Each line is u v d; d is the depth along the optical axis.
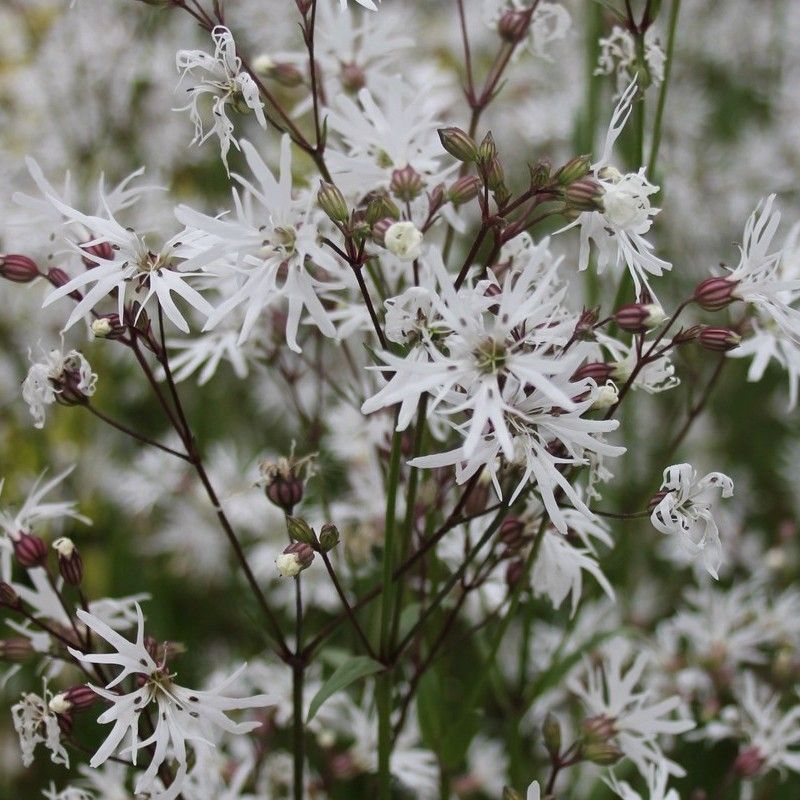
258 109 0.41
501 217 0.42
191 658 0.58
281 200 0.42
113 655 0.41
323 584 0.56
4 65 0.72
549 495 0.40
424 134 0.46
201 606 0.61
